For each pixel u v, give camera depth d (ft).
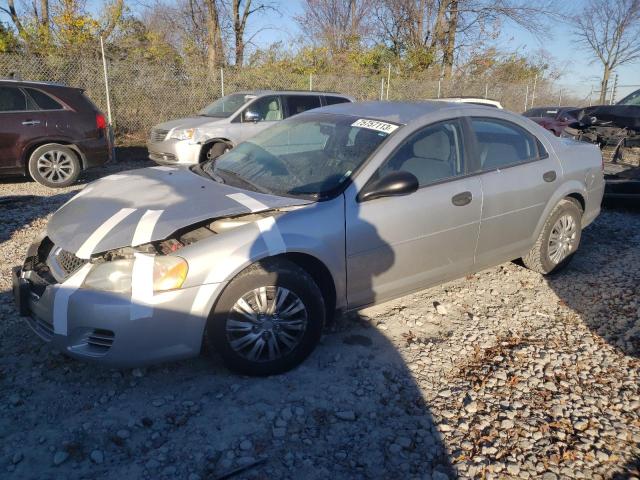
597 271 16.61
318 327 10.69
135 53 52.39
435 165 12.42
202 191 11.16
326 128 13.09
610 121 24.21
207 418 9.28
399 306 13.84
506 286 15.31
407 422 9.36
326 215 10.65
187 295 9.35
